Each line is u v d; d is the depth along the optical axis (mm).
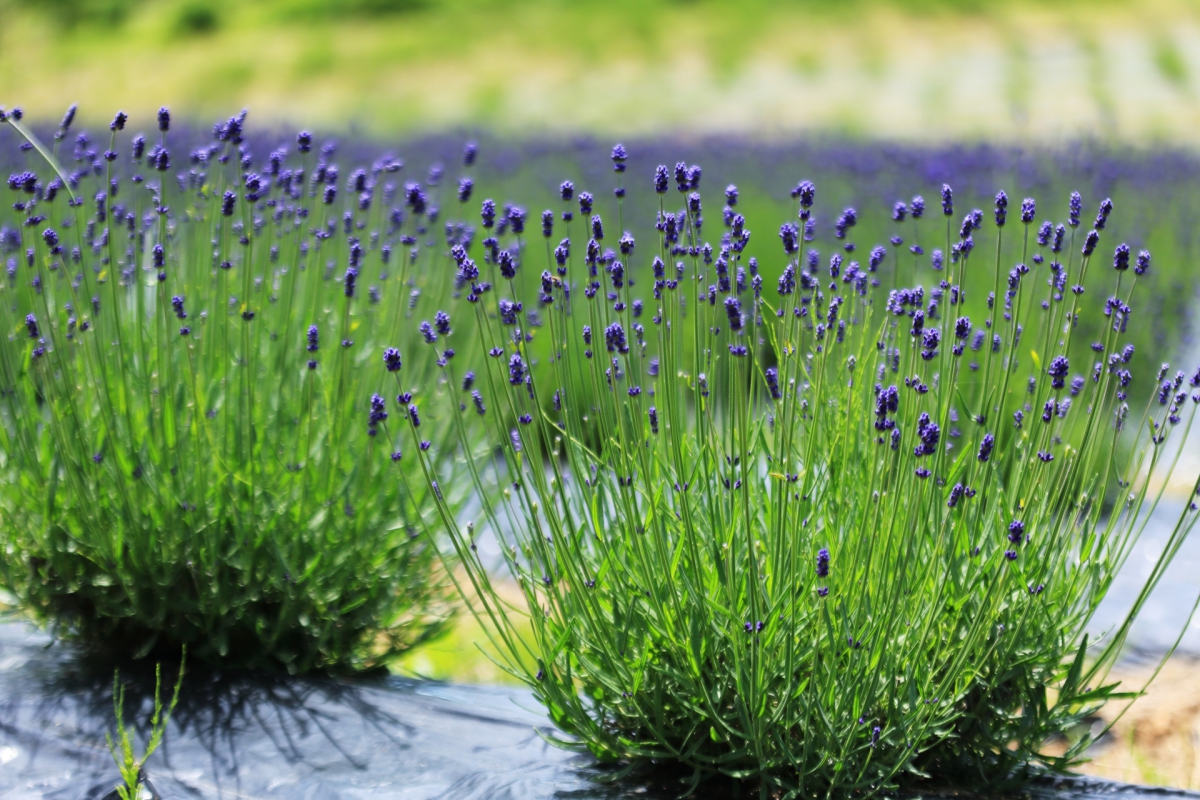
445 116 21641
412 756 2691
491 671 3463
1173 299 6773
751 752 2385
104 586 3018
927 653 2520
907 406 2447
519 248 3086
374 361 3352
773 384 2387
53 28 29719
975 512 2580
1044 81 23500
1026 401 2760
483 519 3475
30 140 2762
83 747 2664
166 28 29000
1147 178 9859
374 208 4484
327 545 3068
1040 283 5352
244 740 2742
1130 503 2748
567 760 2707
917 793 2510
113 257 2963
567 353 2582
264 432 3033
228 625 3055
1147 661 3621
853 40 28531
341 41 28203
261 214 3982
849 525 2441
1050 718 2572
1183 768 2967
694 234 2375
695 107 22406
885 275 5645
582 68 26578
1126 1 31109
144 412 3004
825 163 10914
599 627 2424
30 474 3004
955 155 10039
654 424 2627
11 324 3080
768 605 2363
